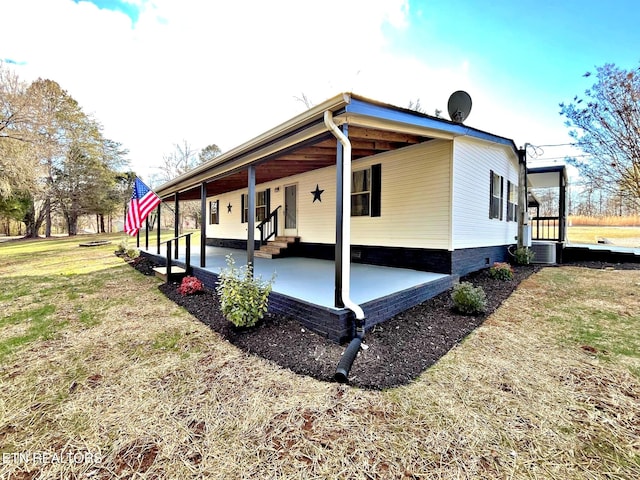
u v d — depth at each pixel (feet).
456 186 19.57
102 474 5.72
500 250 27.84
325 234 27.76
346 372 8.71
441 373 9.08
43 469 5.87
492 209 25.48
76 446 6.47
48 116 57.82
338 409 7.48
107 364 10.19
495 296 17.12
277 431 6.78
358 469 5.73
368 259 24.09
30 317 15.40
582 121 27.32
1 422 7.29
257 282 13.69
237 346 11.27
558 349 10.62
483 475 5.54
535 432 6.60
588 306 15.31
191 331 12.99
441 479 5.47
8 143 51.44
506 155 28.58
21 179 54.90
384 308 13.23
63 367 10.04
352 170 25.12
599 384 8.40
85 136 80.53
